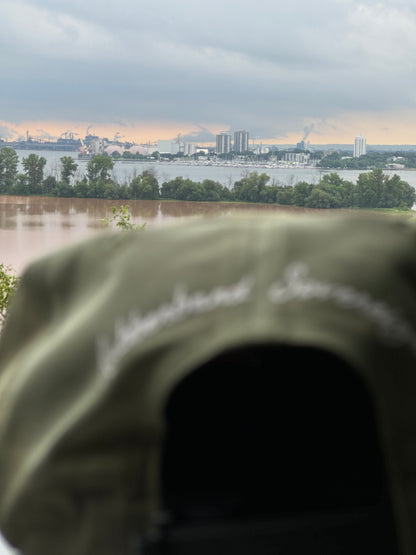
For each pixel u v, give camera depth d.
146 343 0.47
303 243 0.50
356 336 0.45
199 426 0.51
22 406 0.52
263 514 0.50
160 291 0.49
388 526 0.51
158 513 0.49
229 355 0.51
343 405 0.51
